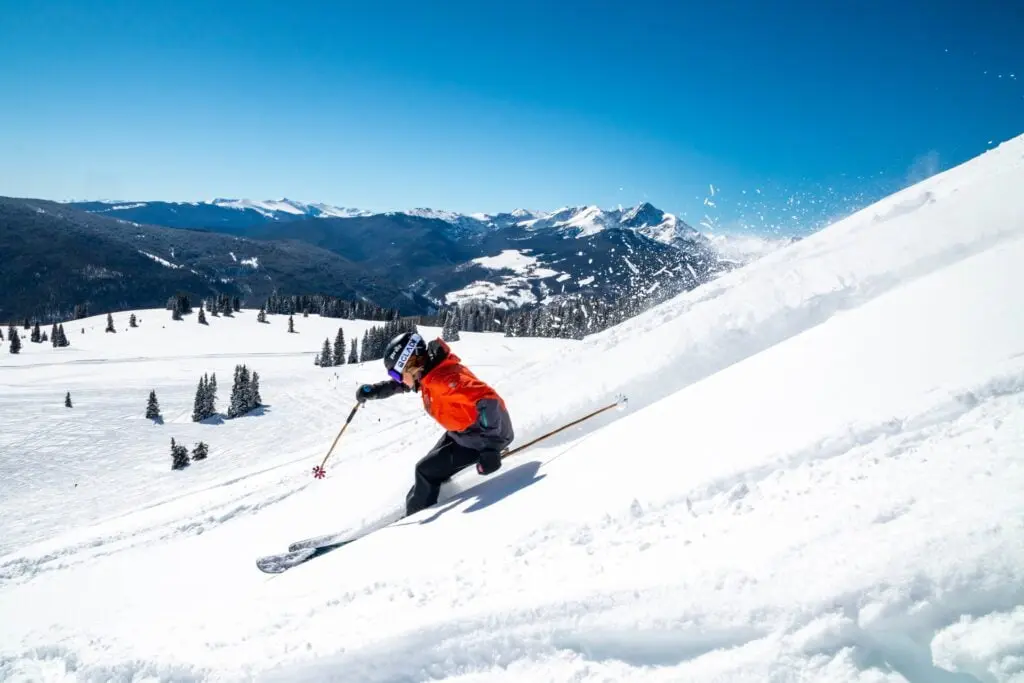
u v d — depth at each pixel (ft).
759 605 6.19
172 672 9.02
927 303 13.25
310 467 42.45
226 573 17.15
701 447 10.85
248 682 8.16
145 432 176.96
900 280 18.04
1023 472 6.38
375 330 306.35
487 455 14.42
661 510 9.18
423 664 7.38
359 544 13.98
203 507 36.35
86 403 200.95
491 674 6.93
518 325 327.88
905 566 5.75
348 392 230.27
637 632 6.59
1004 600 5.16
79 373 254.06
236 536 23.66
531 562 9.03
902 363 10.69
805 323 18.86
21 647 13.12
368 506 19.13
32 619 19.70
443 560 10.34
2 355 286.05
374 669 7.57
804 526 7.10
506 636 7.23
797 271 21.70
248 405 202.39
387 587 9.89
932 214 20.77
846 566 6.12
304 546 16.63
